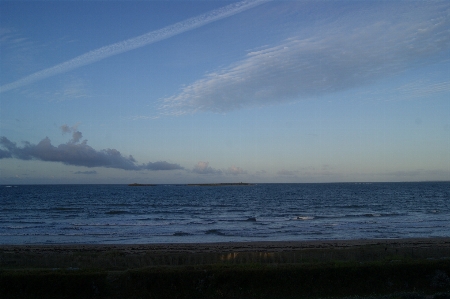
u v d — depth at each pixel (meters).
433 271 13.95
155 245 25.16
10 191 142.62
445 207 62.91
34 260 17.56
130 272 13.27
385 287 13.49
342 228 36.06
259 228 36.66
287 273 13.44
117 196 106.31
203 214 53.44
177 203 77.56
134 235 32.00
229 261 17.05
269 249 22.80
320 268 13.63
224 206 69.00
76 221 43.88
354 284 13.47
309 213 53.69
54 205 71.12
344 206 65.81
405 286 13.59
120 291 12.96
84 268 14.80
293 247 23.66
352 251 18.27
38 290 12.79
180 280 13.11
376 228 35.91
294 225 38.94
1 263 17.28
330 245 24.67
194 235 31.98
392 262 14.40
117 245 25.23
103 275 13.14
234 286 13.15
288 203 75.88
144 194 119.50
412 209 59.19
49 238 30.31
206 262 17.00
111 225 39.28
